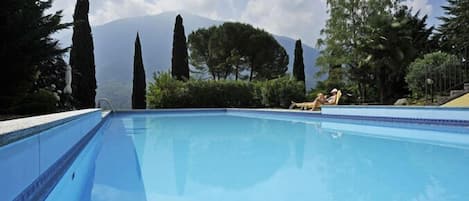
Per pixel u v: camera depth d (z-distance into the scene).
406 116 8.14
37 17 11.88
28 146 2.15
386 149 4.99
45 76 15.67
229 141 6.08
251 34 29.31
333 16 23.59
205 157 4.49
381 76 20.73
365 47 20.22
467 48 15.98
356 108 9.65
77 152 4.52
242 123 9.91
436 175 3.32
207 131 7.79
